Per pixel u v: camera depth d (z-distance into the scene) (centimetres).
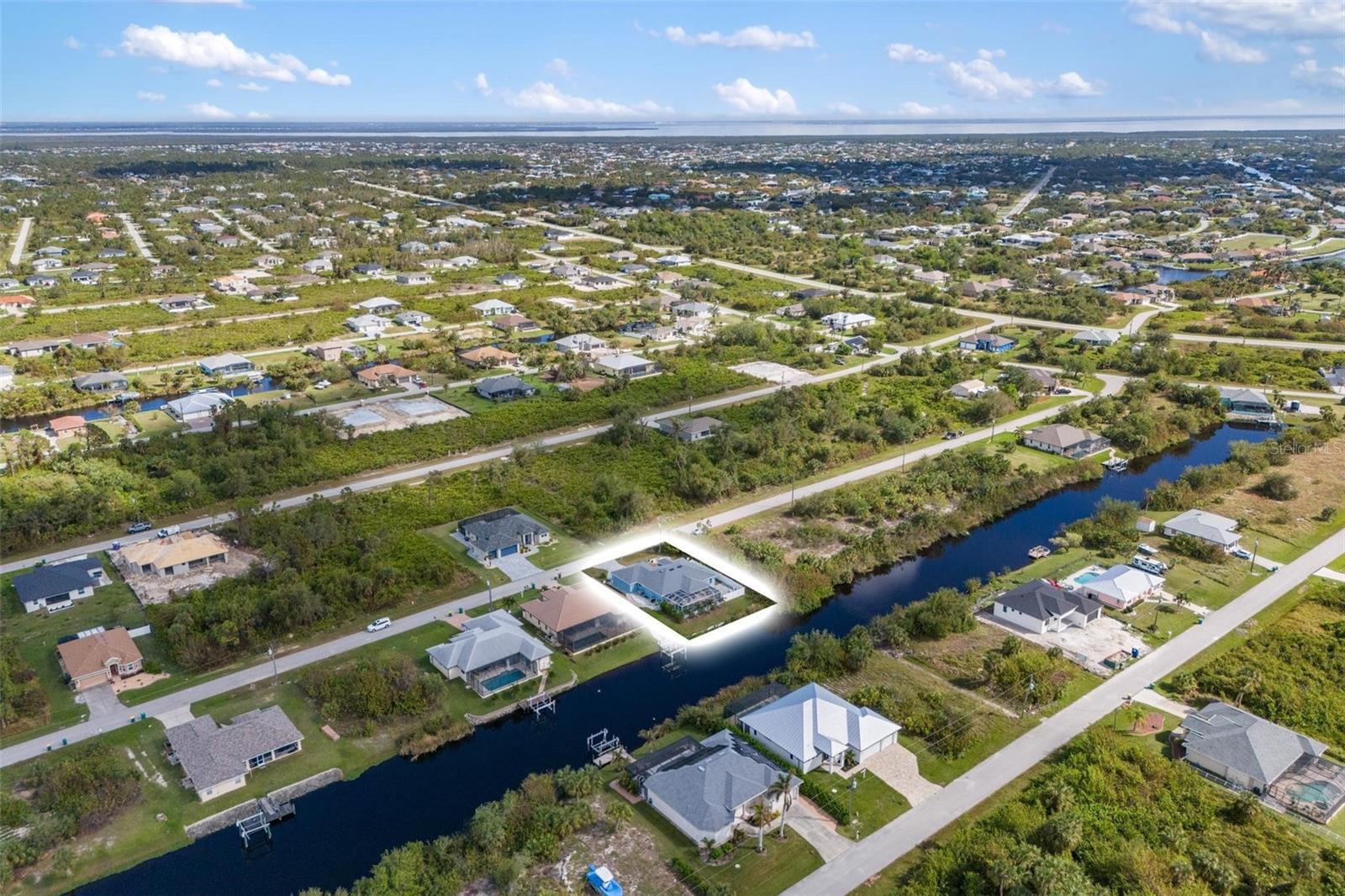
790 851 6556
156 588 10200
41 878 6309
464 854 6431
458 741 7912
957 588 10700
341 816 7019
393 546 11088
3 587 10219
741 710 8062
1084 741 7581
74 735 7769
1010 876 5934
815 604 10331
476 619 9550
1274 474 13838
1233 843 6525
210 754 7225
